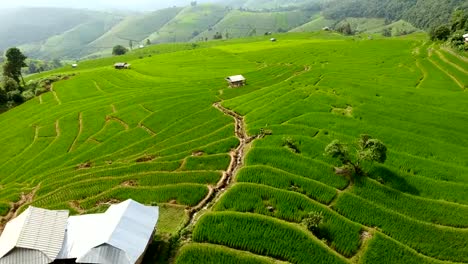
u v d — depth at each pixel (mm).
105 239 40594
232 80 122375
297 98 93875
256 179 57188
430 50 157375
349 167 59000
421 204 53344
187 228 48688
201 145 76125
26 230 41844
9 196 68438
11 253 40094
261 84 123875
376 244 45938
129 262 39500
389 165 62531
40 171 81500
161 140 85562
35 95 155875
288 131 73938
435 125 78812
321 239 46750
